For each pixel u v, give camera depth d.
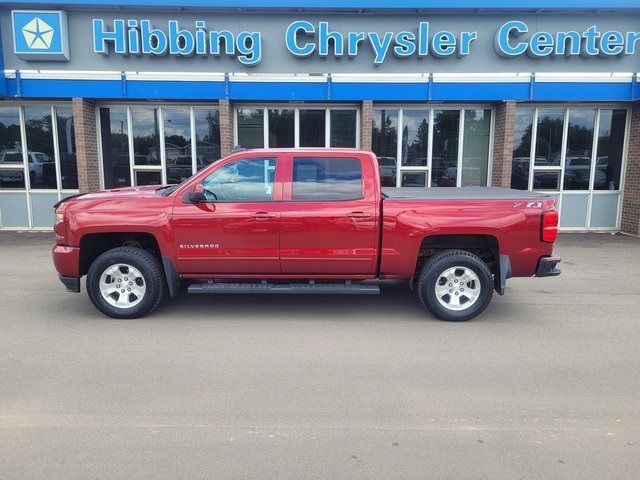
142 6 10.54
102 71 10.91
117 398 3.86
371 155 5.81
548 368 4.49
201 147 12.04
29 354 4.73
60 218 5.78
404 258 5.77
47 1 10.41
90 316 5.92
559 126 12.06
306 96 11.10
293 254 5.75
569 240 11.34
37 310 6.16
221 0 10.53
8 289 7.12
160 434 3.36
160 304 6.46
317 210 5.69
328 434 3.37
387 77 11.06
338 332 5.42
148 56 10.89
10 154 11.95
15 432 3.37
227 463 3.04
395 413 3.66
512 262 5.77
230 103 11.44
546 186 12.31
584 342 5.17
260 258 5.76
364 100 11.20
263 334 5.34
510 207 5.70
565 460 3.10
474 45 11.05
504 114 11.38
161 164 12.05
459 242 6.02
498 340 5.21
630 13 10.91
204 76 10.95
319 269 5.85
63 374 4.29
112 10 10.69
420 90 11.12
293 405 3.77
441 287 5.81
